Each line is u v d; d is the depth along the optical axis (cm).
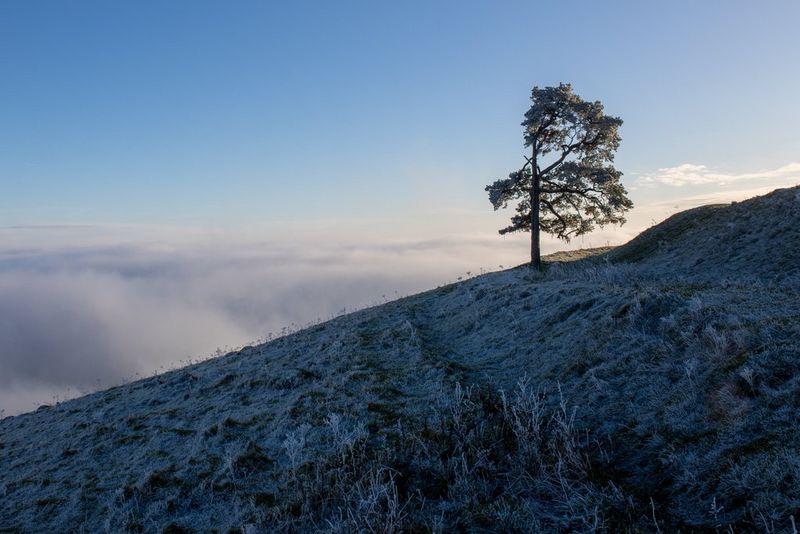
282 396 1343
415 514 652
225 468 934
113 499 907
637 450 678
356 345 1753
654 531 510
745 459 540
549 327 1377
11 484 1096
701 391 709
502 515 600
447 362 1365
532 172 3231
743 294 1044
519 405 860
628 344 1003
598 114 3059
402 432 949
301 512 726
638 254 2995
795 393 589
